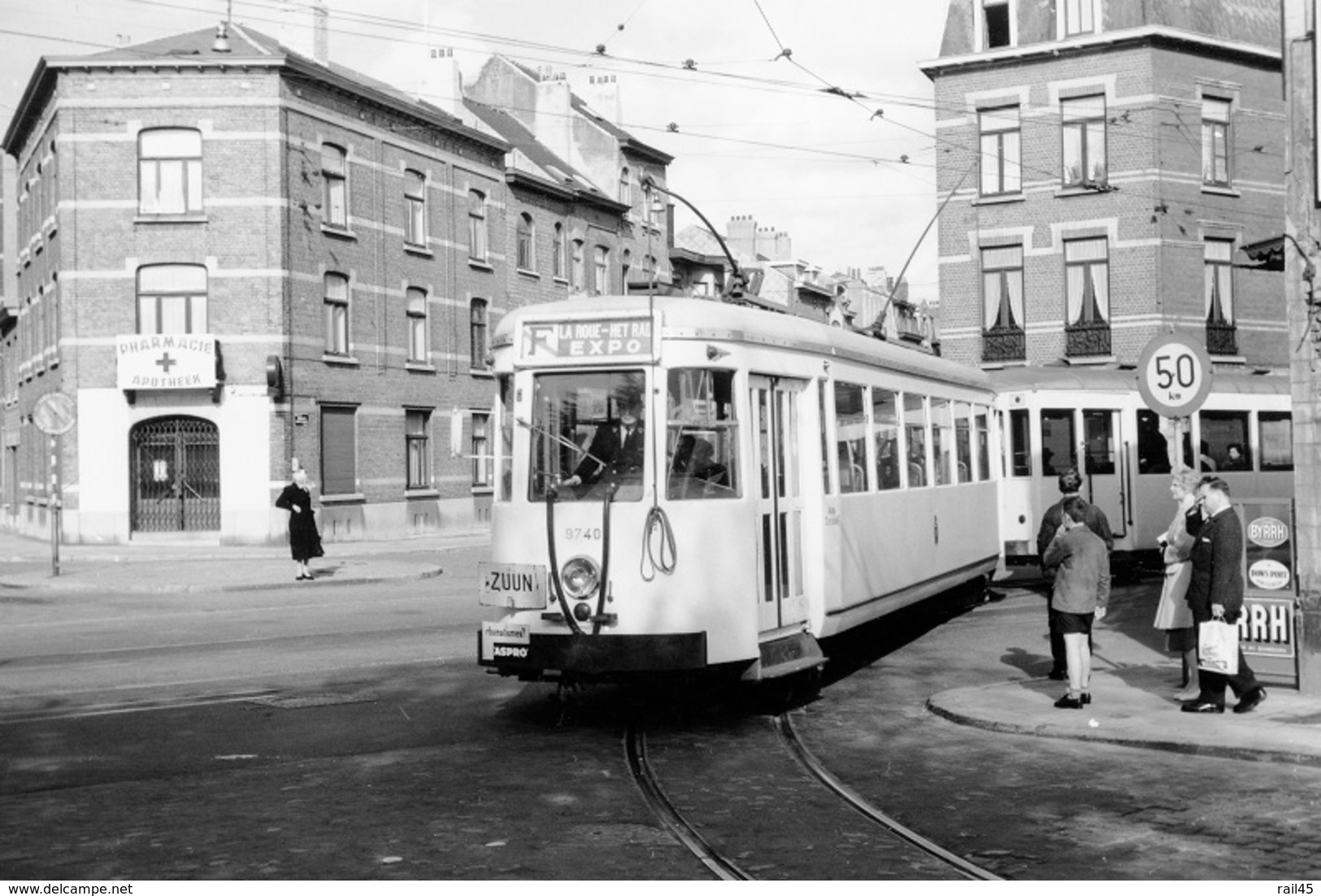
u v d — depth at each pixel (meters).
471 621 18.16
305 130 33.59
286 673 13.39
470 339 40.78
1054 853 6.94
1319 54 11.80
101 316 32.16
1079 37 35.50
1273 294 36.84
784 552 11.70
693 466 10.62
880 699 12.25
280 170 32.56
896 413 15.18
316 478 33.75
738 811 7.87
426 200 38.81
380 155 36.66
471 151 41.00
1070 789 8.45
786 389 12.02
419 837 7.25
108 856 6.88
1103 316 35.75
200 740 10.07
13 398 43.53
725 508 10.66
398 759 9.35
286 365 32.75
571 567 10.43
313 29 38.84
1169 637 12.08
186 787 8.50
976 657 14.92
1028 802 8.11
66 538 32.28
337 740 10.09
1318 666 11.59
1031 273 36.47
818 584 12.27
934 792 8.42
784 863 6.73
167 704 11.62
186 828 7.46
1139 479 23.36
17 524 42.06
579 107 52.41
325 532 34.09
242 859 6.79
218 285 32.38
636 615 10.30
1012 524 22.05
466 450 11.18
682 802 8.09
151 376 31.78
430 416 38.88
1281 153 37.03
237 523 32.25
